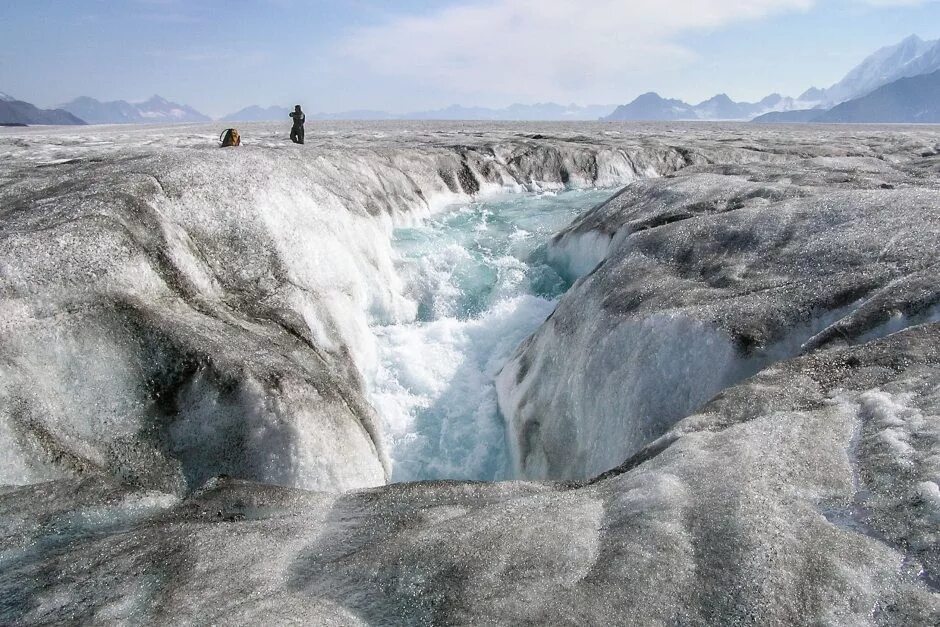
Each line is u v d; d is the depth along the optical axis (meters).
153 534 4.63
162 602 3.74
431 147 26.41
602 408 8.07
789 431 4.51
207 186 10.07
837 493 3.76
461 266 15.59
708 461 4.34
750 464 4.14
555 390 9.41
